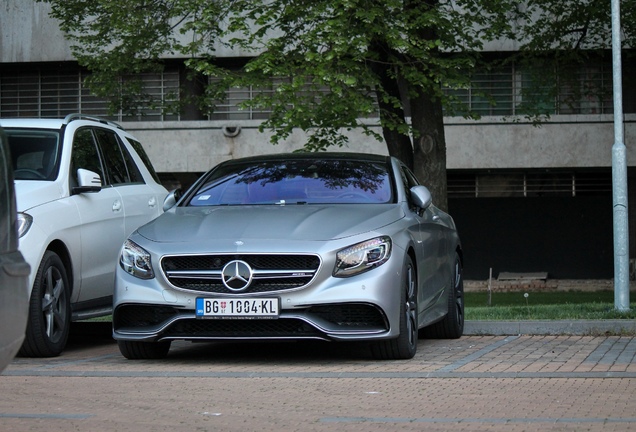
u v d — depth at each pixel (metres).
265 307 8.68
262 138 29.31
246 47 19.25
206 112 23.47
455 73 17.72
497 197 30.77
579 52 25.47
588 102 29.77
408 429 5.86
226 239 8.88
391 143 19.33
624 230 13.65
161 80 30.58
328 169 10.41
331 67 17.34
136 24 20.59
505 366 8.74
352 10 17.08
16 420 6.15
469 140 29.00
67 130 10.80
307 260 8.72
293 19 17.98
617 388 7.41
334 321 8.77
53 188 10.14
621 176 13.71
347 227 9.02
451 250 11.38
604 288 29.89
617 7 14.03
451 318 11.24
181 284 8.86
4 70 31.56
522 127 28.92
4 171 4.37
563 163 28.88
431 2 18.31
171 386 7.62
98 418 6.25
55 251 10.12
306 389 7.45
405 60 18.52
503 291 29.84
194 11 19.55
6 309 4.21
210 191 10.24
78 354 10.20
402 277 8.99
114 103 23.97
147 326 9.02
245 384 7.72
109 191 11.12
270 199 9.98
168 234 9.19
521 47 24.80
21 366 8.95
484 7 19.16
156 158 29.55
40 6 30.50
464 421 6.09
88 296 10.62
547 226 30.61
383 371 8.38
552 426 5.90
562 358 9.36
